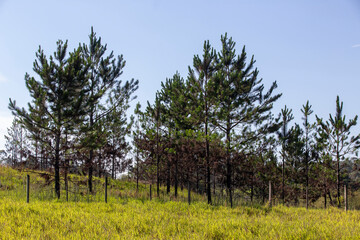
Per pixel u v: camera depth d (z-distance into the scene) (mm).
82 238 7277
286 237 7629
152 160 25703
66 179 19031
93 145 20578
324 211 15547
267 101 21531
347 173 23609
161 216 10930
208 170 20203
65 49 20156
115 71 24625
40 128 18594
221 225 9438
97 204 14430
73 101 19672
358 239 7527
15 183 21812
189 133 20875
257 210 14641
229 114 21250
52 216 10047
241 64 22672
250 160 22906
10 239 6934
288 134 24875
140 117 26328
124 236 7570
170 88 29172
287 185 26641
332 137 21531
